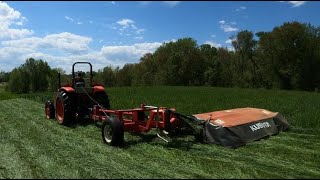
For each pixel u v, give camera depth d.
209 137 8.40
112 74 86.31
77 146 8.27
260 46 62.22
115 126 8.11
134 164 6.80
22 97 25.48
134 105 16.67
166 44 79.00
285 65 59.84
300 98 23.09
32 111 15.25
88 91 11.23
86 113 11.27
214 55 75.06
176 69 73.19
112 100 19.59
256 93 31.27
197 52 73.50
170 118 8.50
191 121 8.53
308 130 10.16
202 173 6.26
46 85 51.12
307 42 57.81
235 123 8.55
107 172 6.30
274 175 6.15
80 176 6.12
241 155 7.48
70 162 6.95
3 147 8.26
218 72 71.69
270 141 8.73
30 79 50.50
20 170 6.48
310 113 12.59
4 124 11.66
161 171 6.36
